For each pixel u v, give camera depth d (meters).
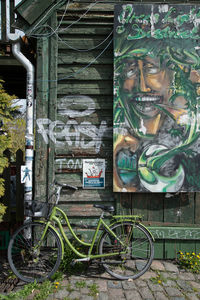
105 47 3.68
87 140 3.68
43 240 3.29
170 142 3.53
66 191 3.65
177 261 3.53
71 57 3.67
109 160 3.68
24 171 3.49
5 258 3.66
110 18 3.68
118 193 3.61
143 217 3.62
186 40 3.52
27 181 3.52
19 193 3.87
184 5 3.49
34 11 3.58
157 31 3.51
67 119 3.67
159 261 3.56
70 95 3.69
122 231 3.42
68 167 3.66
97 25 3.69
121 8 3.49
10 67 4.72
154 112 3.53
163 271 3.28
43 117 3.62
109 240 3.58
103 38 3.70
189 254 3.52
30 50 4.21
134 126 3.53
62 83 3.69
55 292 2.77
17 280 3.05
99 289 2.85
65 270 3.22
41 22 3.61
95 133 3.68
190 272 3.28
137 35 3.51
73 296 2.71
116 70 3.52
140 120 3.53
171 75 3.53
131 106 3.53
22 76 5.31
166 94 3.54
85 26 3.68
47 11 3.61
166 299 2.69
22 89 6.12
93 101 3.69
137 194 3.62
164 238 3.56
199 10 3.51
